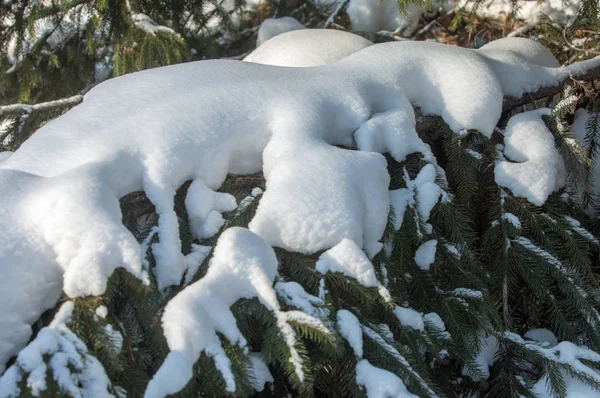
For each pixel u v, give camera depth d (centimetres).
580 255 308
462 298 296
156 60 375
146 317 272
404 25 407
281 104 294
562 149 317
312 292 278
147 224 281
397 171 302
